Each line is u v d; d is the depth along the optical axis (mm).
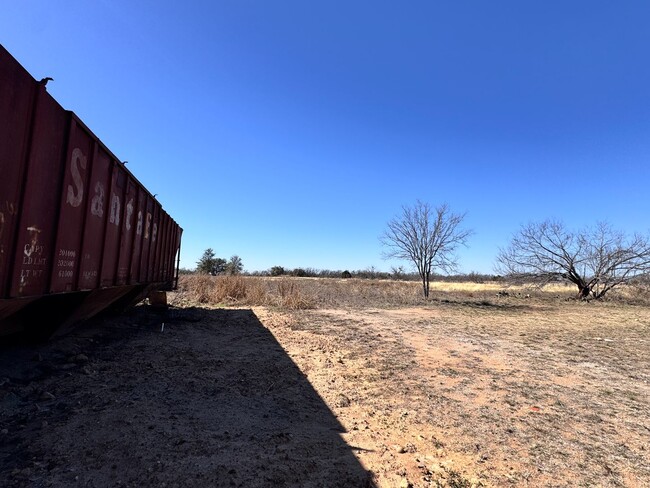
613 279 27859
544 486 3695
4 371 5652
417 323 14703
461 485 3633
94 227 6227
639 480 3865
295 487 3430
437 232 26750
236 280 21609
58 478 3330
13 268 3994
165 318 12422
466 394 6414
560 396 6441
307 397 5957
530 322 15734
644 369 8391
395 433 4793
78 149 5441
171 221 14055
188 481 3406
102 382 5801
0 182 3721
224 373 6855
